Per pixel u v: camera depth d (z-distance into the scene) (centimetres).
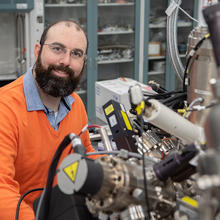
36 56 145
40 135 138
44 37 138
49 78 134
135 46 504
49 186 75
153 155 101
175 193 77
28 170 138
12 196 106
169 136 112
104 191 62
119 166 66
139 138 108
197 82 94
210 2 126
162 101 120
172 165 69
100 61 486
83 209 74
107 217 73
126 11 505
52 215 76
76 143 69
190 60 98
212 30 49
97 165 63
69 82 138
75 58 137
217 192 41
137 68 514
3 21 408
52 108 144
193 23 508
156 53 535
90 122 333
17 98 135
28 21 389
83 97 502
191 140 79
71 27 136
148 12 496
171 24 135
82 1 462
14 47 421
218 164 41
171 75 541
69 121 149
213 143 43
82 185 60
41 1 385
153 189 71
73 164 63
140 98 72
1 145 124
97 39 473
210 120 43
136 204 68
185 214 70
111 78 532
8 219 99
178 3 133
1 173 118
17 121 131
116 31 491
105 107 117
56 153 76
